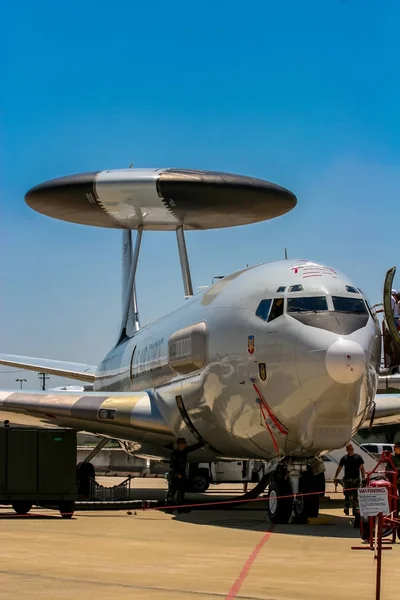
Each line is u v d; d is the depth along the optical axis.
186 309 22.36
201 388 19.14
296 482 16.73
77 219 37.72
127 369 29.34
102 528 15.56
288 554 11.97
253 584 9.23
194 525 16.25
